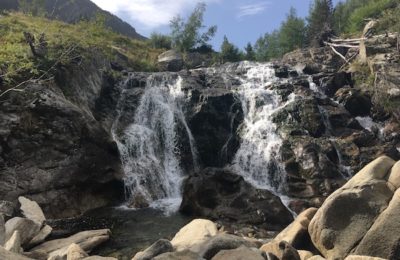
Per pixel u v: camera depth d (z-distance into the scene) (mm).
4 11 26562
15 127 14539
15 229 10109
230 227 13641
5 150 14164
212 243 8203
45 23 25828
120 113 21891
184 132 21625
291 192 18547
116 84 23750
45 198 14516
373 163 9156
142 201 16922
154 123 22359
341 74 27422
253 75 28031
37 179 14547
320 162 18500
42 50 17891
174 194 19422
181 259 7398
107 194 17000
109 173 16969
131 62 31297
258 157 20625
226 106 22891
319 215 8977
